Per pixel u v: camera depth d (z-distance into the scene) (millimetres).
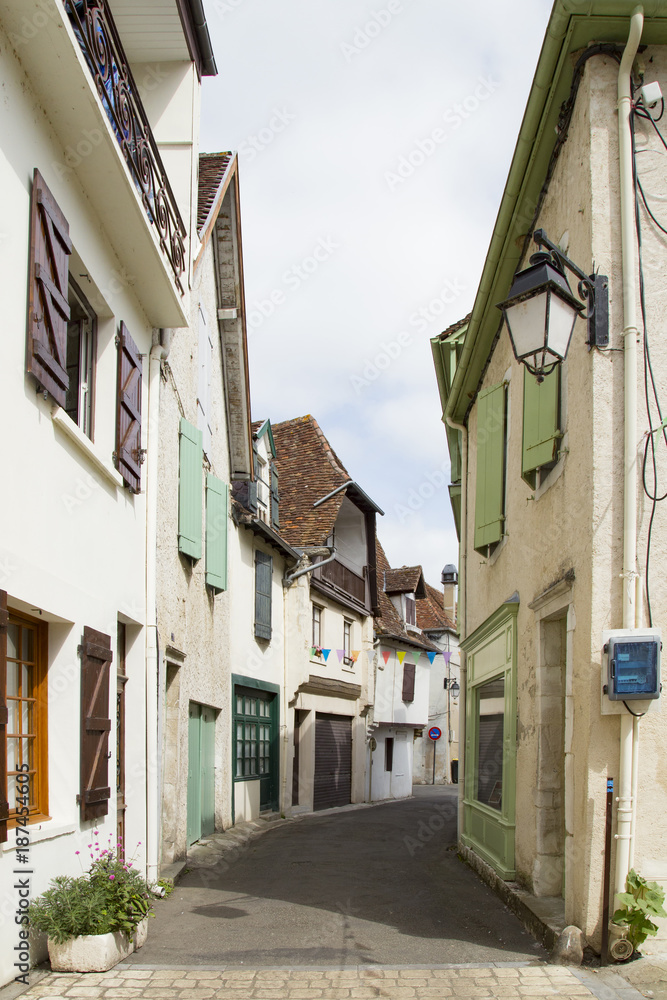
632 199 6301
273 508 19422
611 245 6312
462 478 13305
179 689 10406
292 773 18797
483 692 11055
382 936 6672
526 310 5664
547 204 7867
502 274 9281
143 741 8516
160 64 10422
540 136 7406
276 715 17719
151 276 8289
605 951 5625
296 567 18906
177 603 10430
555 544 7145
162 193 8312
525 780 8070
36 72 5645
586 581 6125
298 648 18625
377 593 24922
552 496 7285
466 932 6820
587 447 6254
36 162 5824
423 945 6375
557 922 6371
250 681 15875
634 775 5805
